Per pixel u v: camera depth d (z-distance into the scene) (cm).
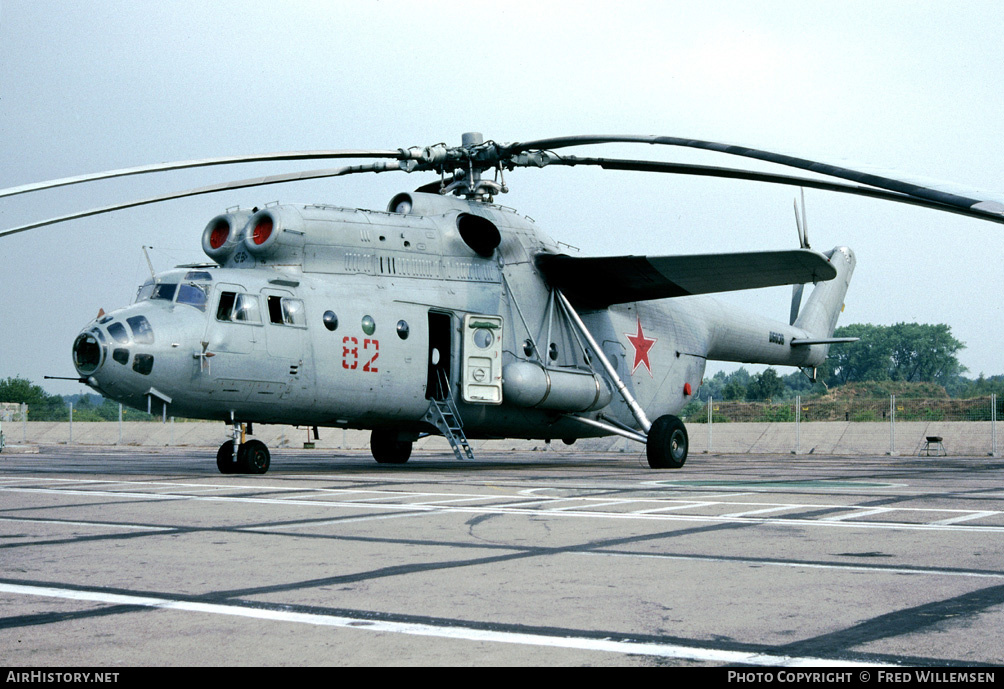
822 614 469
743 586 542
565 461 2453
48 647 410
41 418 5219
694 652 398
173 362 1440
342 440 3700
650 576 575
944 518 868
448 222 1836
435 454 3017
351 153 1714
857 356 12194
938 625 445
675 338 2319
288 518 883
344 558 645
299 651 402
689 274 1919
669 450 1953
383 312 1681
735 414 4403
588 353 2047
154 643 417
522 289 1936
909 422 3475
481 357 1811
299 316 1578
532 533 774
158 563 625
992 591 525
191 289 1509
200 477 1506
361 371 1644
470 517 891
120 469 1844
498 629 440
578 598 509
